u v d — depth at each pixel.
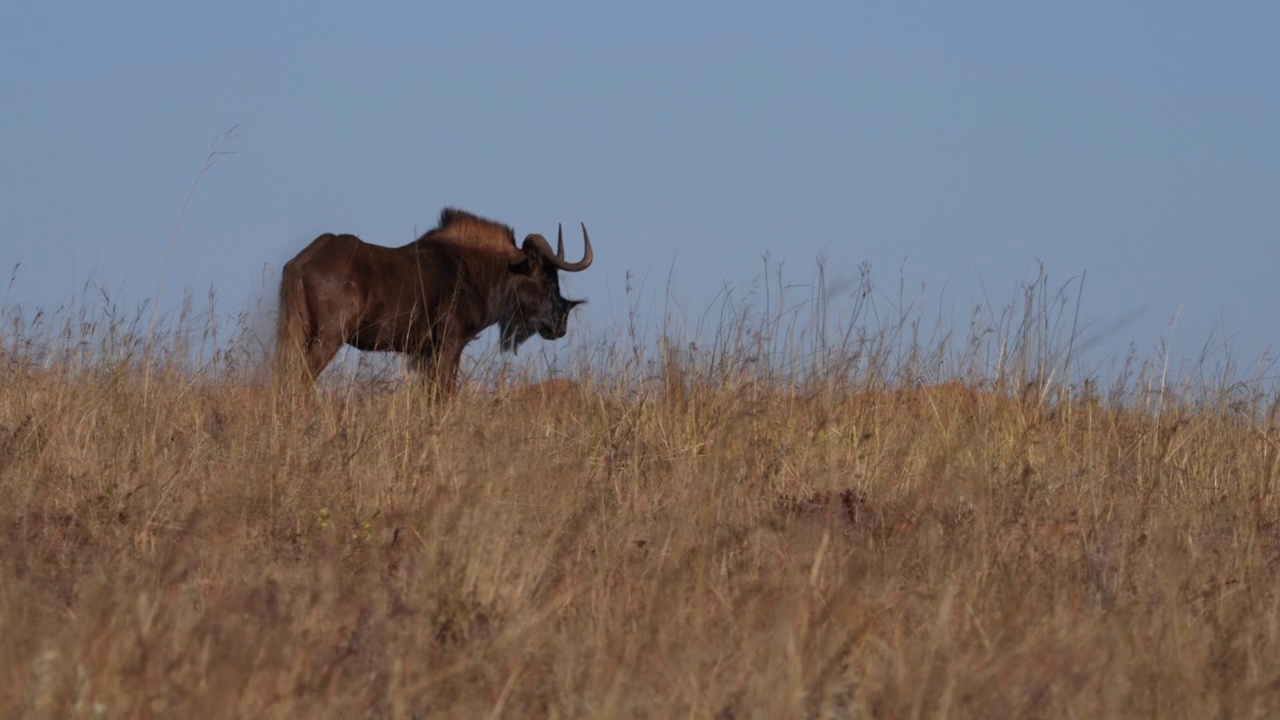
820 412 31.70
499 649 16.69
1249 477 30.22
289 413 30.36
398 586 19.81
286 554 22.52
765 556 21.75
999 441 31.34
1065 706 15.81
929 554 22.44
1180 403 33.81
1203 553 23.81
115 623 15.14
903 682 15.52
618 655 16.00
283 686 14.34
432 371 42.78
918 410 32.50
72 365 31.45
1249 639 18.06
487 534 19.36
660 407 32.66
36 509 24.06
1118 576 21.64
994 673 15.95
